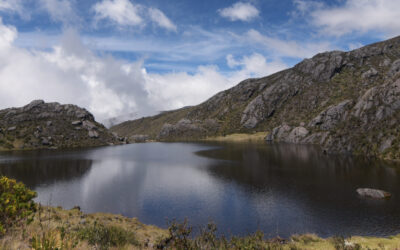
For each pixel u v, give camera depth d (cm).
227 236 3991
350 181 7694
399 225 4431
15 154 18188
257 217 5075
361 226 4459
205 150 19988
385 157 11762
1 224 934
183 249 1041
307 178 8369
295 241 2802
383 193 6078
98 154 18712
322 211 5288
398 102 14062
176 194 7000
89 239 1148
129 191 7450
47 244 759
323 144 19138
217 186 7756
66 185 8319
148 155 17738
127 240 1506
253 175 9181
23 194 1148
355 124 15938
